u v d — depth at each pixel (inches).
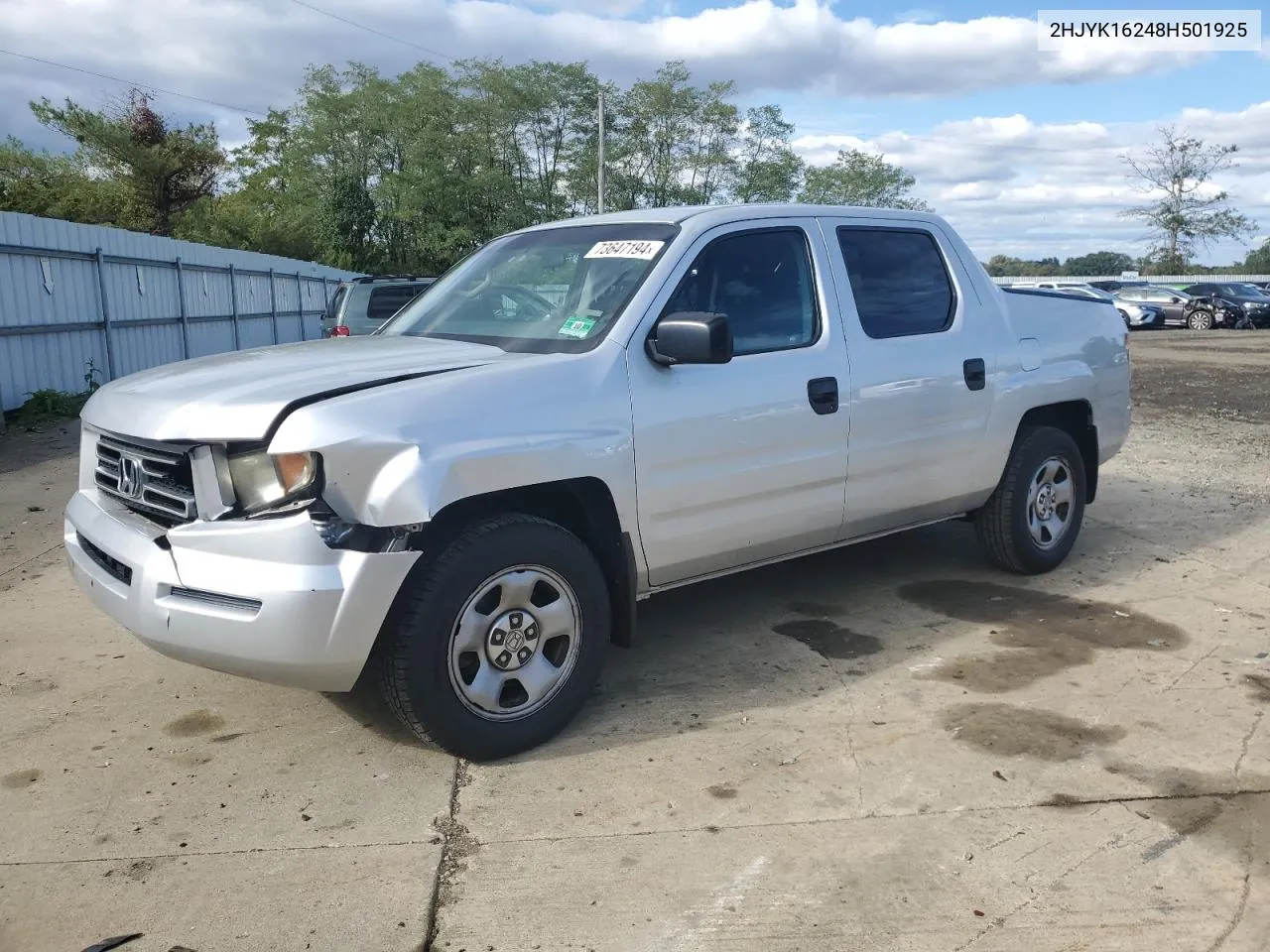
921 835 119.7
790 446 166.1
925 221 199.6
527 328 159.5
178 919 105.3
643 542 151.1
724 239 166.1
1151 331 1235.2
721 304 162.9
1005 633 187.2
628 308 152.1
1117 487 314.5
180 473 130.7
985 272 207.9
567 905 107.2
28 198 1172.5
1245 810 124.7
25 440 424.2
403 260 1987.0
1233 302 1250.0
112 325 573.0
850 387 174.4
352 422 122.6
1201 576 221.1
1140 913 105.2
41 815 125.9
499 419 133.3
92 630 192.2
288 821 124.3
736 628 191.3
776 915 105.2
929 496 192.4
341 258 1792.6
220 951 100.3
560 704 143.2
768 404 162.4
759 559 171.8
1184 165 2257.6
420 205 1974.7
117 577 137.8
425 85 2087.8
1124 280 1636.3
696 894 108.7
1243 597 206.7
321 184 2055.9
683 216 168.6
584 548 143.4
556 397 139.5
